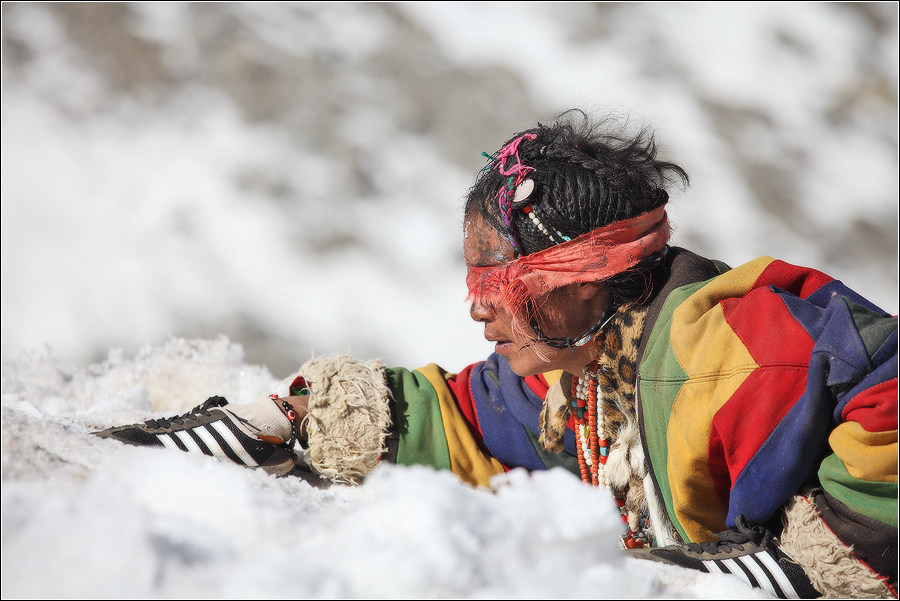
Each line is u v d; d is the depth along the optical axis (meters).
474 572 2.22
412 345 20.69
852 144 28.81
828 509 3.36
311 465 4.51
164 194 24.78
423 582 2.14
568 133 4.44
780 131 28.45
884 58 32.47
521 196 4.07
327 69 29.34
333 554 2.31
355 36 30.98
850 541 3.27
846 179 27.20
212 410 4.40
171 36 29.92
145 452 2.88
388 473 2.62
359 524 2.40
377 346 20.59
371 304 21.81
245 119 27.38
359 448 4.46
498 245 4.20
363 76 29.30
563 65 29.95
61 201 24.27
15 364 7.04
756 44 32.03
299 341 20.56
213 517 2.47
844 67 31.69
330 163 25.95
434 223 24.39
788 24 33.09
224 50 29.56
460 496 2.42
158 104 27.66
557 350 4.25
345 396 4.52
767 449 3.44
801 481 3.46
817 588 3.31
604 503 2.46
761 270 3.98
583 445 4.54
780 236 24.75
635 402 4.10
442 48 30.45
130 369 6.96
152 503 2.52
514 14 32.19
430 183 25.69
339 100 28.12
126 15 30.31
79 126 26.73
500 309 4.25
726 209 25.20
